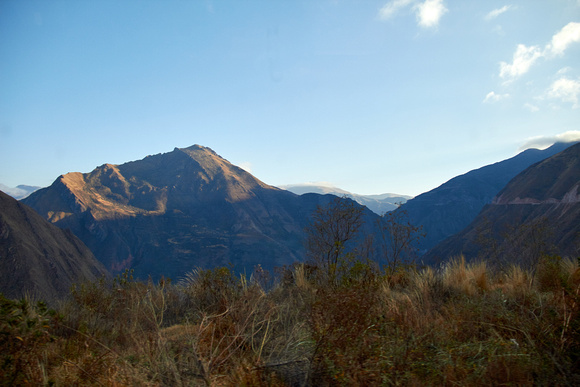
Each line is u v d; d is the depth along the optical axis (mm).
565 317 3816
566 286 4520
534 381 3115
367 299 4086
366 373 3084
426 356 3533
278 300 6340
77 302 6348
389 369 3191
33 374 3250
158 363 3547
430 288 6480
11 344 3275
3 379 3086
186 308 6406
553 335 3775
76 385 3248
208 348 3975
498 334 4023
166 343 4078
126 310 6207
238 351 4043
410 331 4086
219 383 3229
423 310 5285
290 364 3416
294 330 4422
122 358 3805
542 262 7016
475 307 4957
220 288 6562
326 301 3959
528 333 3936
